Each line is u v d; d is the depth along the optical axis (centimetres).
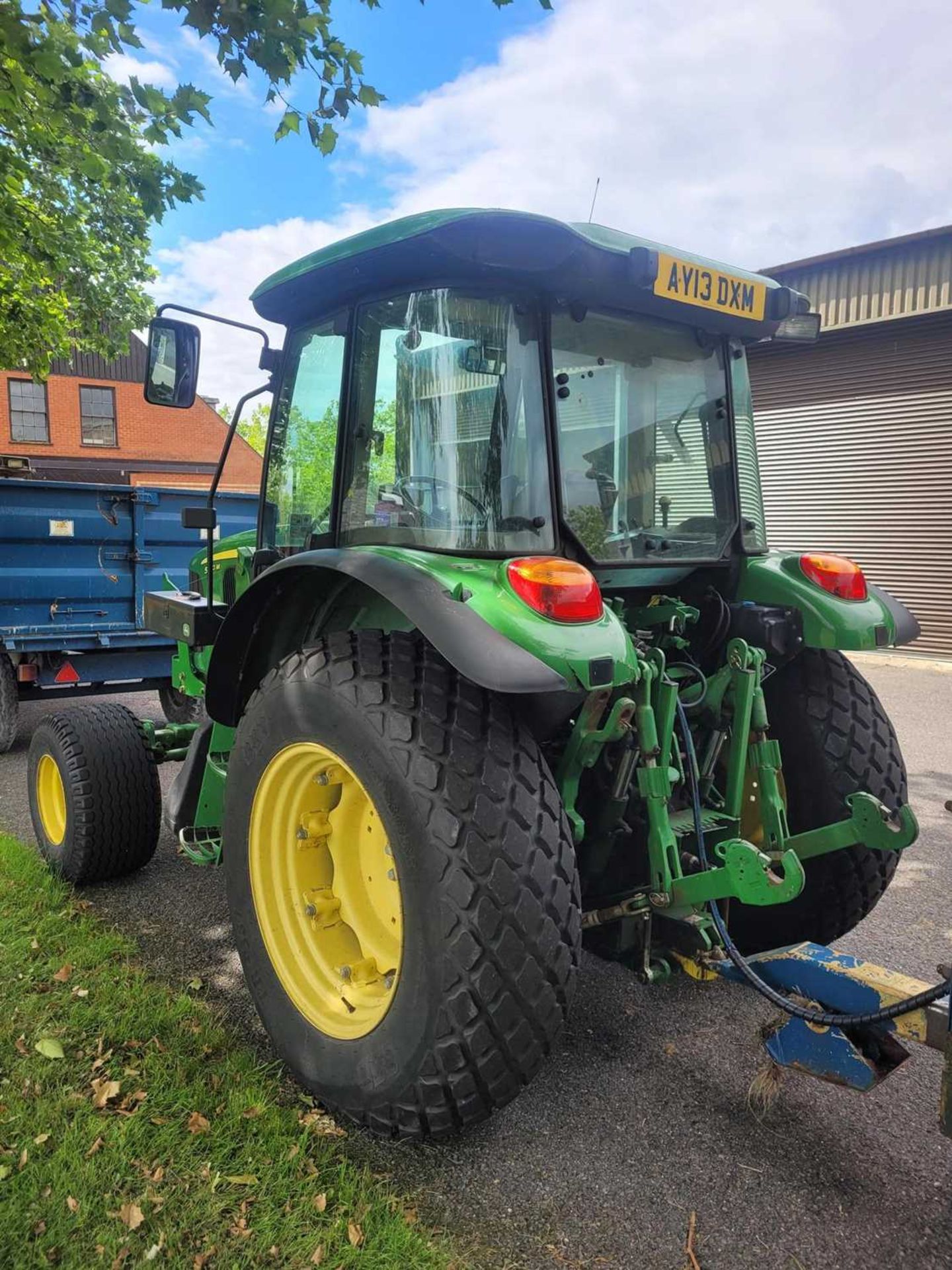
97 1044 255
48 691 658
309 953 249
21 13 327
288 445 300
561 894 199
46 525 618
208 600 339
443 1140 224
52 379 2689
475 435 232
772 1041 220
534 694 216
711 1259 188
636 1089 247
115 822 369
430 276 235
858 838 241
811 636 278
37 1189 197
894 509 1020
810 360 1077
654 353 270
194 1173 205
